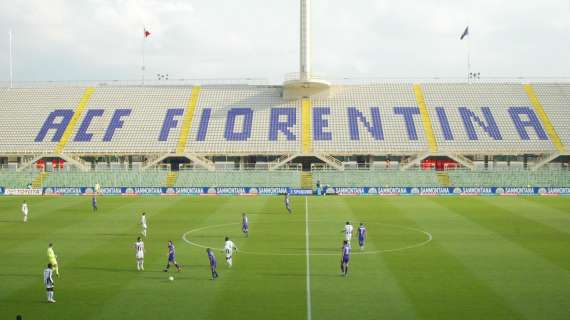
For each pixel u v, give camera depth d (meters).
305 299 31.03
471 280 34.75
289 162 101.19
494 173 89.81
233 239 48.97
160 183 90.12
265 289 33.06
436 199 78.19
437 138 99.75
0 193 85.81
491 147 97.38
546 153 96.56
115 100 112.19
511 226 54.59
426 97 110.94
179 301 30.80
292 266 38.88
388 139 99.62
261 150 97.38
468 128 101.75
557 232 51.12
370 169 94.81
